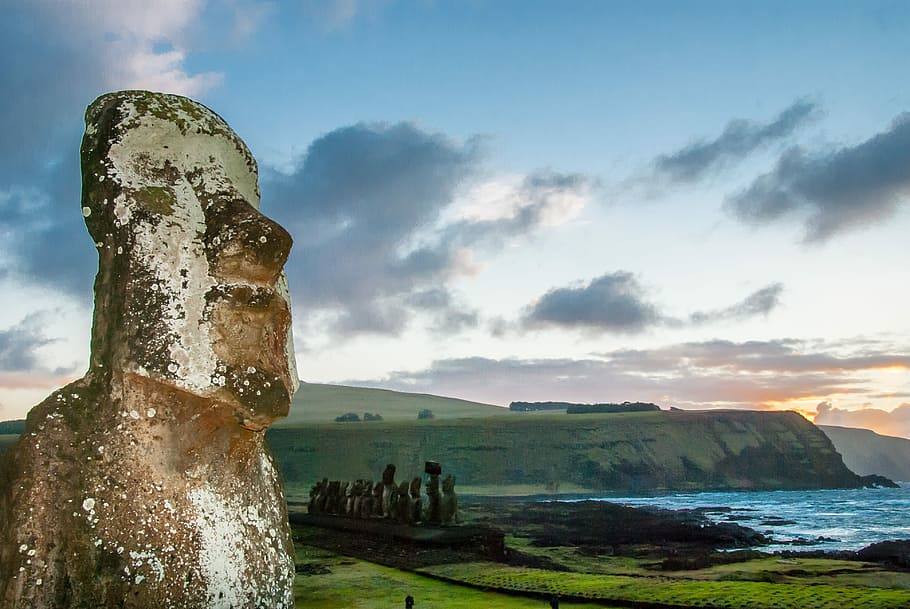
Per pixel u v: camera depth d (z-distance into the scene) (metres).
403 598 12.01
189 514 4.16
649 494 110.31
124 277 4.21
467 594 12.41
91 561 3.94
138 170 4.37
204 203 4.46
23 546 3.91
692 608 10.91
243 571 4.28
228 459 4.36
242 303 4.27
